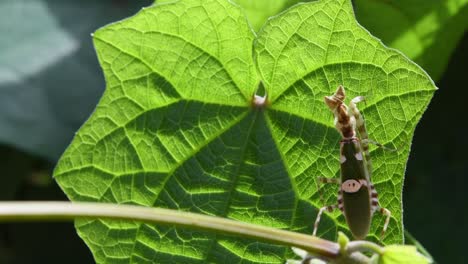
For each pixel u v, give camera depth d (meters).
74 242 0.43
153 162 0.27
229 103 0.27
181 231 0.27
